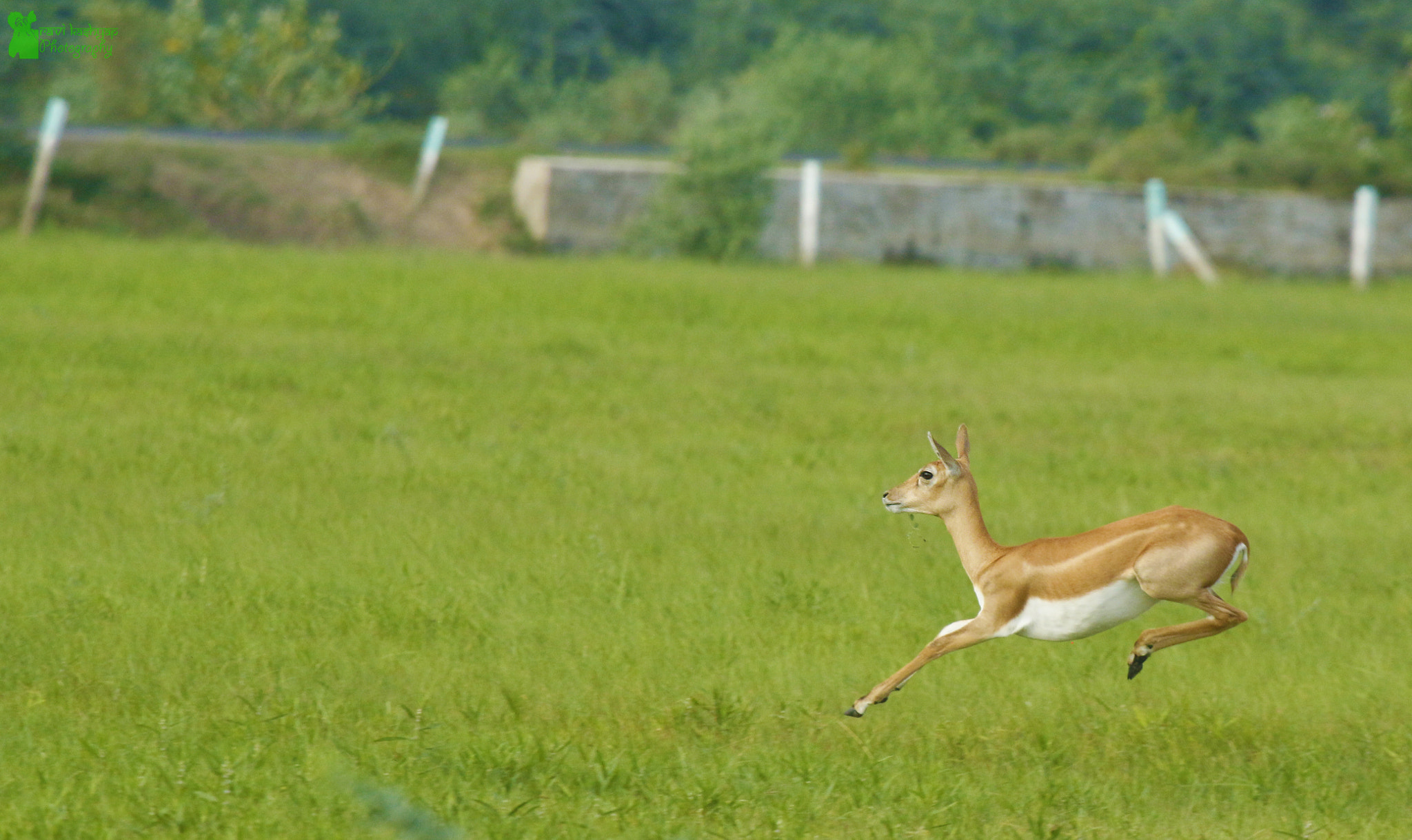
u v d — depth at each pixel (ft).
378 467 177.17
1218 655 118.32
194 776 85.61
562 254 577.43
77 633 110.22
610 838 80.89
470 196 603.67
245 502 156.25
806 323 365.40
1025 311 424.87
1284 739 100.22
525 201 597.52
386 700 101.50
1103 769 95.20
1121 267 637.71
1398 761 96.27
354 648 110.63
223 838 78.89
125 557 131.95
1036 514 170.40
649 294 402.31
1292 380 304.50
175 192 546.26
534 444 198.39
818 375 281.95
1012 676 110.52
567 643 114.21
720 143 574.97
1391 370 331.98
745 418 229.86
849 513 165.89
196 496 157.07
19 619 112.68
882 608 127.75
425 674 106.22
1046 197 636.07
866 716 102.01
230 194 551.59
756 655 113.29
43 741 90.48
